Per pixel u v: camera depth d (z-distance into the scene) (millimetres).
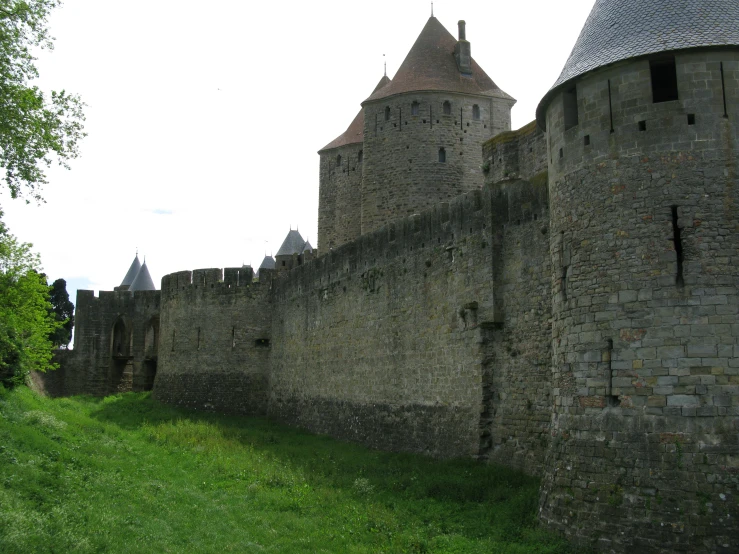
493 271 25141
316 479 24906
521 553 15656
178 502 20906
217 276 52531
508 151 26500
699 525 14422
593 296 16703
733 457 14633
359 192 55688
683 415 15078
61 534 15344
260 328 50594
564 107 18125
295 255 58656
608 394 16094
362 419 34812
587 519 15750
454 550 16328
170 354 53719
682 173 16016
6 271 35500
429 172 46938
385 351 33156
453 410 27141
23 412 29938
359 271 36562
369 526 18828
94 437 30500
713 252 15562
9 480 17953
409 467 26438
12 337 34875
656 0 17375
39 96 21328
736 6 16812
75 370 66000
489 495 21062
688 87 16219
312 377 41750
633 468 15344
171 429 37719
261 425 43969
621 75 16906
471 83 48844
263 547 17297
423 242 30516
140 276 89250
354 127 57844
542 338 23000
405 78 48625
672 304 15578
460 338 26984
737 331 15148
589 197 17125
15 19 20422
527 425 23281
